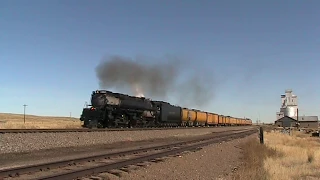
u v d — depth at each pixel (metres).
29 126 38.66
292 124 142.75
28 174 11.16
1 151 17.55
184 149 22.55
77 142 23.50
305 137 62.59
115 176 11.74
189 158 18.73
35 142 20.06
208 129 62.56
